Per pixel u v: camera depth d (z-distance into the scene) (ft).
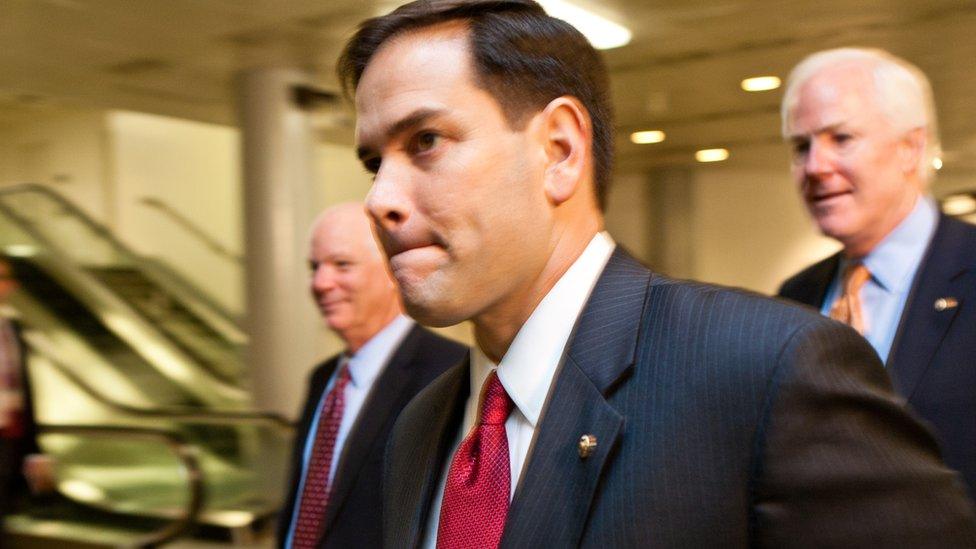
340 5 15.78
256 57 19.24
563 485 2.30
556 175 2.46
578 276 2.59
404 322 6.99
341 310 6.81
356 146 2.54
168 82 21.45
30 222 32.30
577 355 2.47
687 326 2.37
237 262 37.27
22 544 17.25
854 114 4.94
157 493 19.35
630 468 2.23
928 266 4.94
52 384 24.73
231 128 27.78
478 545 2.41
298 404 20.26
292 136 20.35
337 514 6.01
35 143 37.83
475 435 2.64
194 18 16.48
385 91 2.38
